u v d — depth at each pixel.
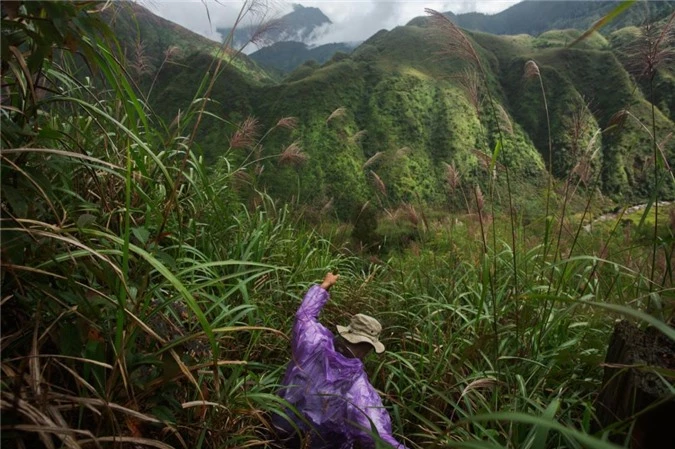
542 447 1.54
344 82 113.44
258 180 4.15
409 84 114.12
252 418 2.15
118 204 2.26
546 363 2.59
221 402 1.91
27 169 1.45
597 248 3.57
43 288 1.37
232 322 2.11
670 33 2.50
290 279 3.39
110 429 1.44
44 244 1.40
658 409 1.57
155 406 1.58
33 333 1.42
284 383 2.26
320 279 3.79
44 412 1.24
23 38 1.47
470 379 2.47
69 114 2.37
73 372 1.30
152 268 1.94
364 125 104.25
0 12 1.37
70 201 2.00
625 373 1.75
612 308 1.01
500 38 143.62
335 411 2.07
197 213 3.16
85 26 1.46
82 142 2.34
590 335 2.79
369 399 2.11
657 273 2.87
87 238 1.67
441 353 2.84
